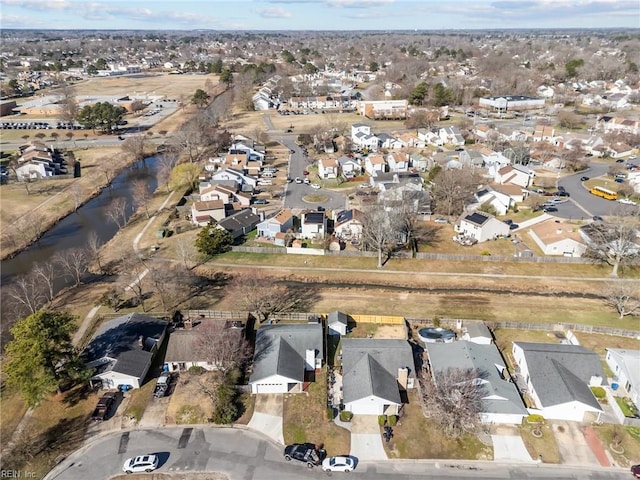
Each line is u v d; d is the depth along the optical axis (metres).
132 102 187.12
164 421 42.44
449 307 60.62
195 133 125.00
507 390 43.69
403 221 75.19
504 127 147.62
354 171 111.12
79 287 65.94
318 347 49.12
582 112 169.50
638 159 118.06
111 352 47.47
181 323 56.12
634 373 45.16
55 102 190.50
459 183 89.12
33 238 81.88
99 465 38.31
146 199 96.75
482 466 38.22
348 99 193.00
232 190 94.31
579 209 88.56
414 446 39.94
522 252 72.44
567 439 40.50
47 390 40.62
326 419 42.62
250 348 50.00
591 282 66.12
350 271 69.62
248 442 40.41
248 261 72.50
